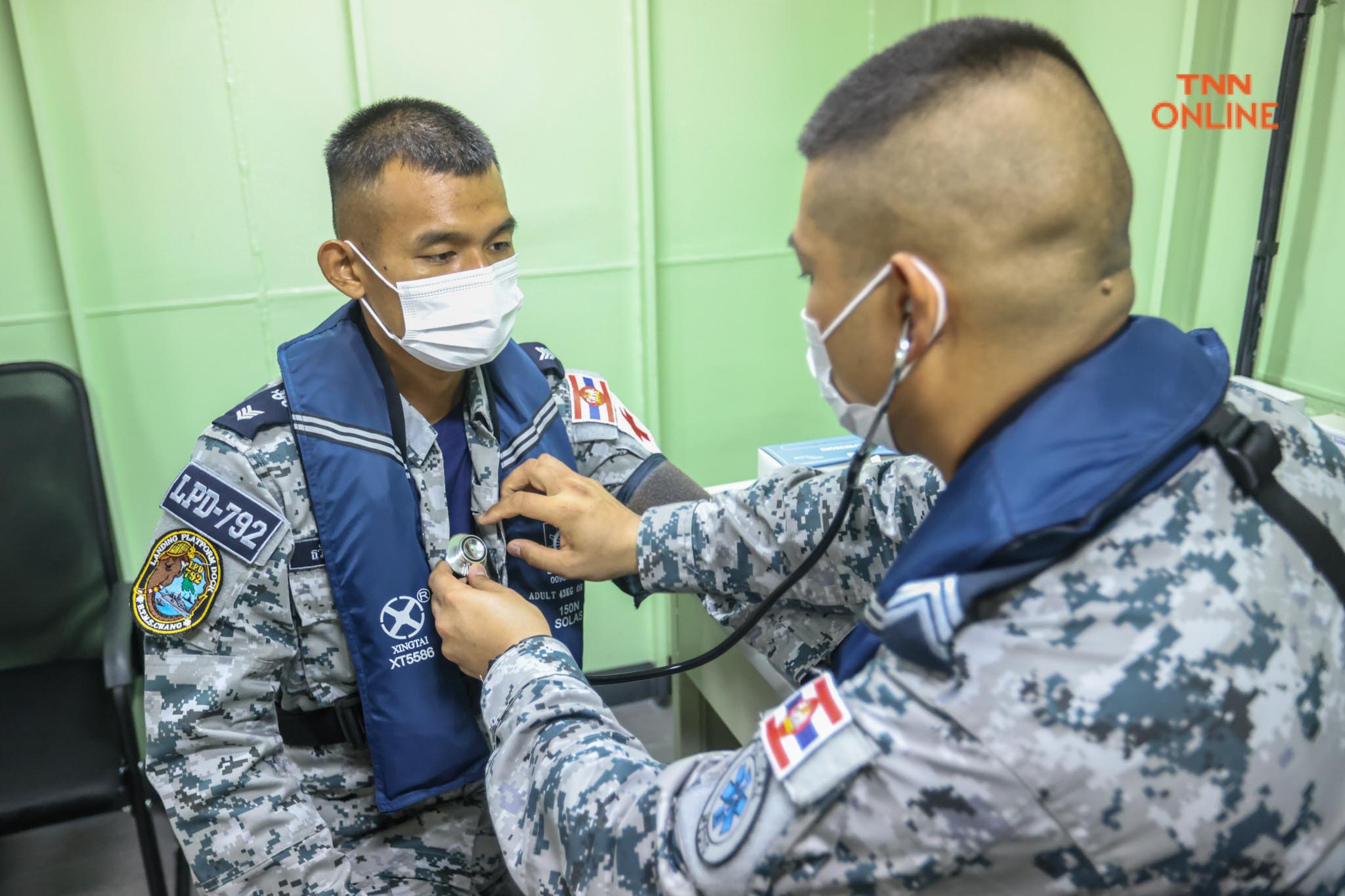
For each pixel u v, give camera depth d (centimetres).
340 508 100
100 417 189
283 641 104
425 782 106
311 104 185
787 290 230
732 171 217
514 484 108
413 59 188
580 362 221
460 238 98
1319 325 154
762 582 105
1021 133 54
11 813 142
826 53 215
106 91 173
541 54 195
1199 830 50
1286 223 157
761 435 241
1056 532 52
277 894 102
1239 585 53
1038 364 59
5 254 178
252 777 101
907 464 95
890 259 59
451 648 95
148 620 98
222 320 192
